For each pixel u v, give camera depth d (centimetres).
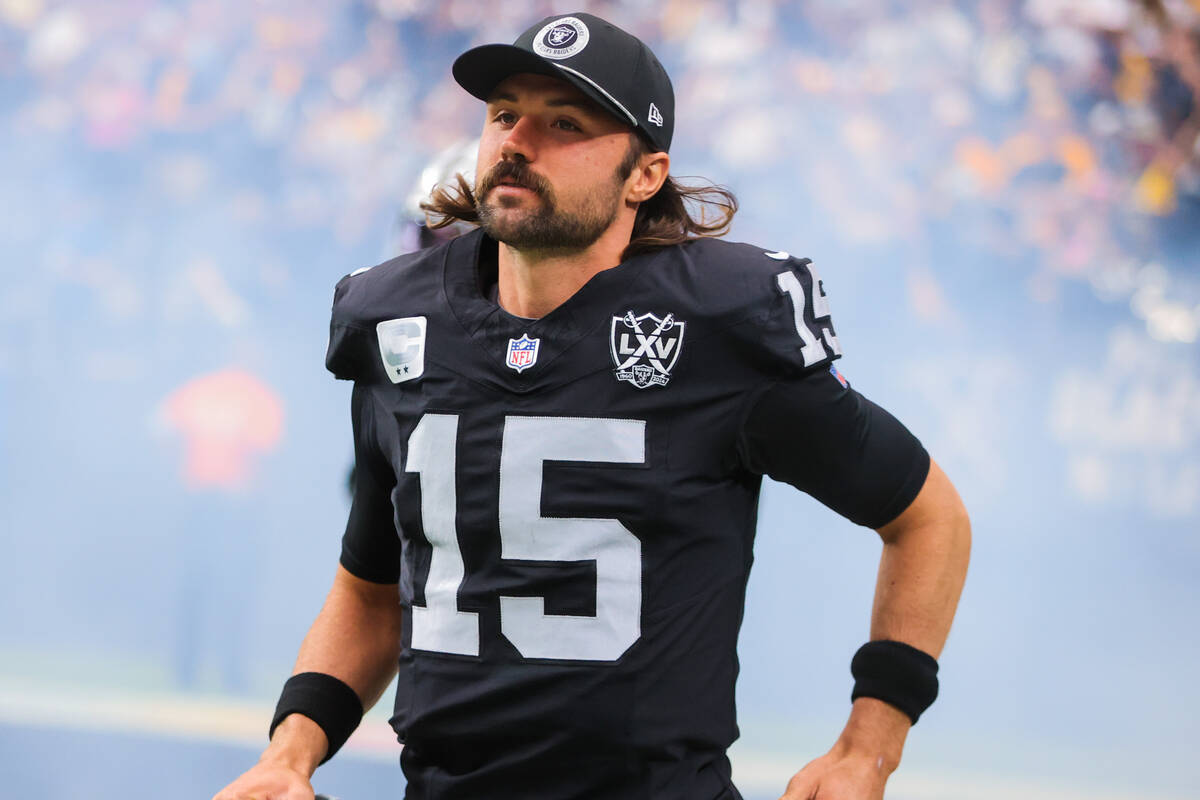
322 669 618
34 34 2836
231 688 1975
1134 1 2502
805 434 547
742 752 1702
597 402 540
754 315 539
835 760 552
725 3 2617
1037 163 2456
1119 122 2475
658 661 535
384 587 633
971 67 2514
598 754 532
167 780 1512
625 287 549
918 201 2453
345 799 1383
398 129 2734
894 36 2539
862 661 573
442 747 556
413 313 576
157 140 2755
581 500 536
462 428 552
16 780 1498
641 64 556
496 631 541
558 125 547
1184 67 2492
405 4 2772
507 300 571
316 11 2794
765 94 2544
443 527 554
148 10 2834
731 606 558
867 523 578
